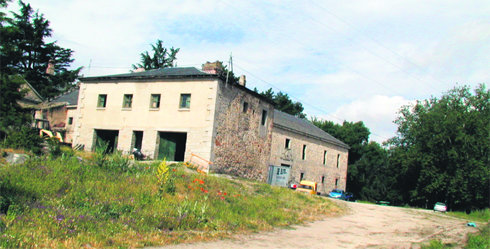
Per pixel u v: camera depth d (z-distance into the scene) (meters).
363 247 10.86
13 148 15.98
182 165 22.47
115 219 9.29
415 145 48.00
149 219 9.83
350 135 61.03
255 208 14.79
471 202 45.00
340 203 22.91
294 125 39.06
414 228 16.41
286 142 36.19
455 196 43.97
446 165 44.41
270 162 32.91
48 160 13.93
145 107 26.06
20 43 44.44
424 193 46.50
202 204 12.85
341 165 47.72
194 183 15.65
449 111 46.94
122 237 8.05
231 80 25.48
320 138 42.12
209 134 23.59
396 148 52.81
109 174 13.88
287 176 32.88
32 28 45.59
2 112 18.03
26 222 7.70
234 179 22.81
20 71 44.81
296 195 20.62
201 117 24.11
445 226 18.19
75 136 28.08
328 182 44.25
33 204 8.96
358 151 61.06
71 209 9.23
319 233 12.49
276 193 19.62
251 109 28.38
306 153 39.56
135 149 24.86
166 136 25.94
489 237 13.98
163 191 12.94
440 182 43.16
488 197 44.16
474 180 42.75
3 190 9.57
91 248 7.07
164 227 9.73
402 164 47.88
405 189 51.31
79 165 14.09
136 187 12.84
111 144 27.84
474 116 44.84
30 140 16.58
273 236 10.92
